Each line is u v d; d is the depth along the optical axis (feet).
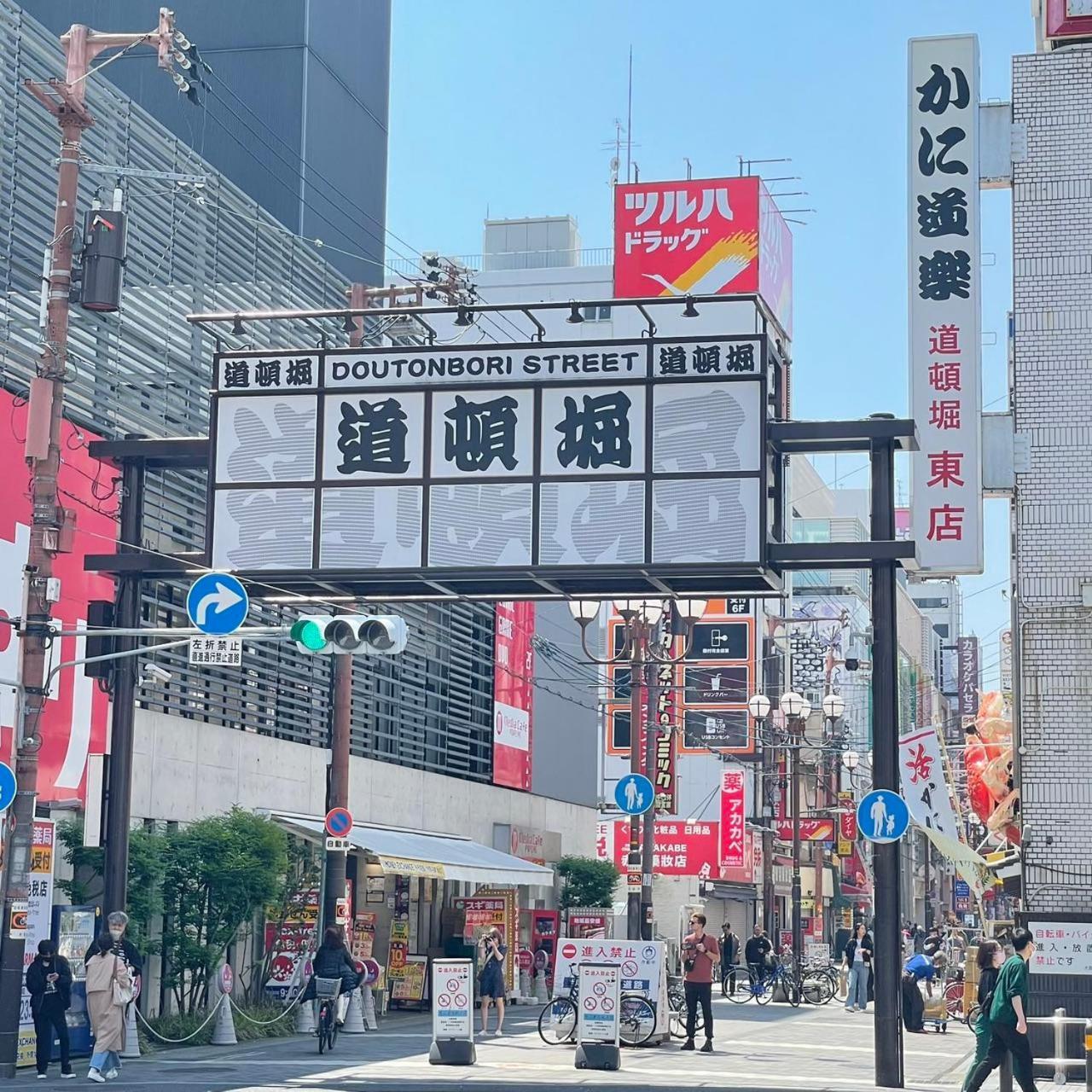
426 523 70.13
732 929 231.09
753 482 67.51
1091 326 78.33
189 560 72.90
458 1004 73.20
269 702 104.32
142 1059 73.82
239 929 90.79
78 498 80.48
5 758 74.54
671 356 69.05
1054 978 73.46
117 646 72.33
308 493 71.51
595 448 69.05
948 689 536.42
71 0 155.33
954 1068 77.10
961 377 78.74
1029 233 79.56
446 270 113.39
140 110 94.48
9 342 78.95
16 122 80.69
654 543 67.92
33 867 68.59
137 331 91.91
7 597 75.72
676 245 251.80
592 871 154.20
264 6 152.97
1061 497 77.56
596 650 182.70
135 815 86.28
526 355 70.33
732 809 194.29
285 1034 90.12
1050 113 79.97
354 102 163.53
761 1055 81.66
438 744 134.92
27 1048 67.87
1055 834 75.51
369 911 117.91
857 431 68.64
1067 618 76.74
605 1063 71.51
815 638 280.72
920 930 206.69
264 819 89.56
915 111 81.00
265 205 149.59
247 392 72.79
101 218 66.59
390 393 71.46
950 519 77.77
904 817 67.87
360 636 61.67
